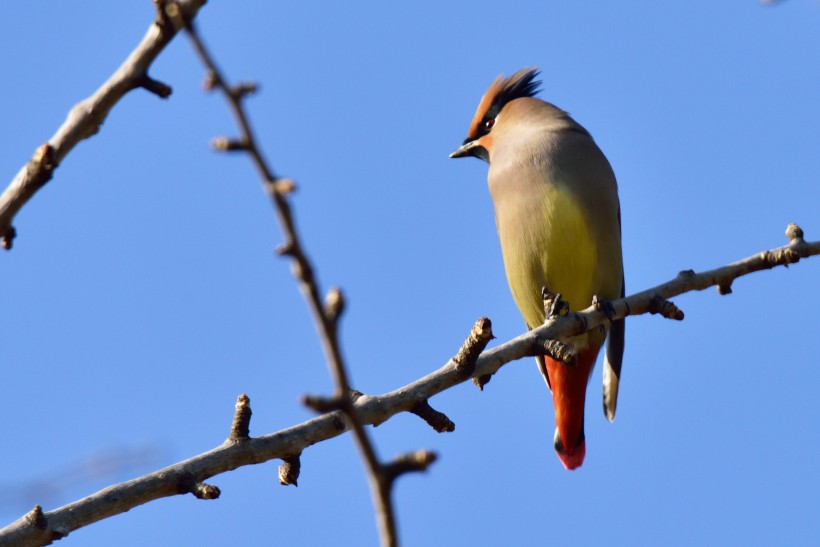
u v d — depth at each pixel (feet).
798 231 31.65
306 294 11.60
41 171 17.80
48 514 21.24
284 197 11.71
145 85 18.31
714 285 31.32
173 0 17.80
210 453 22.95
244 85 12.17
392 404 24.94
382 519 11.91
